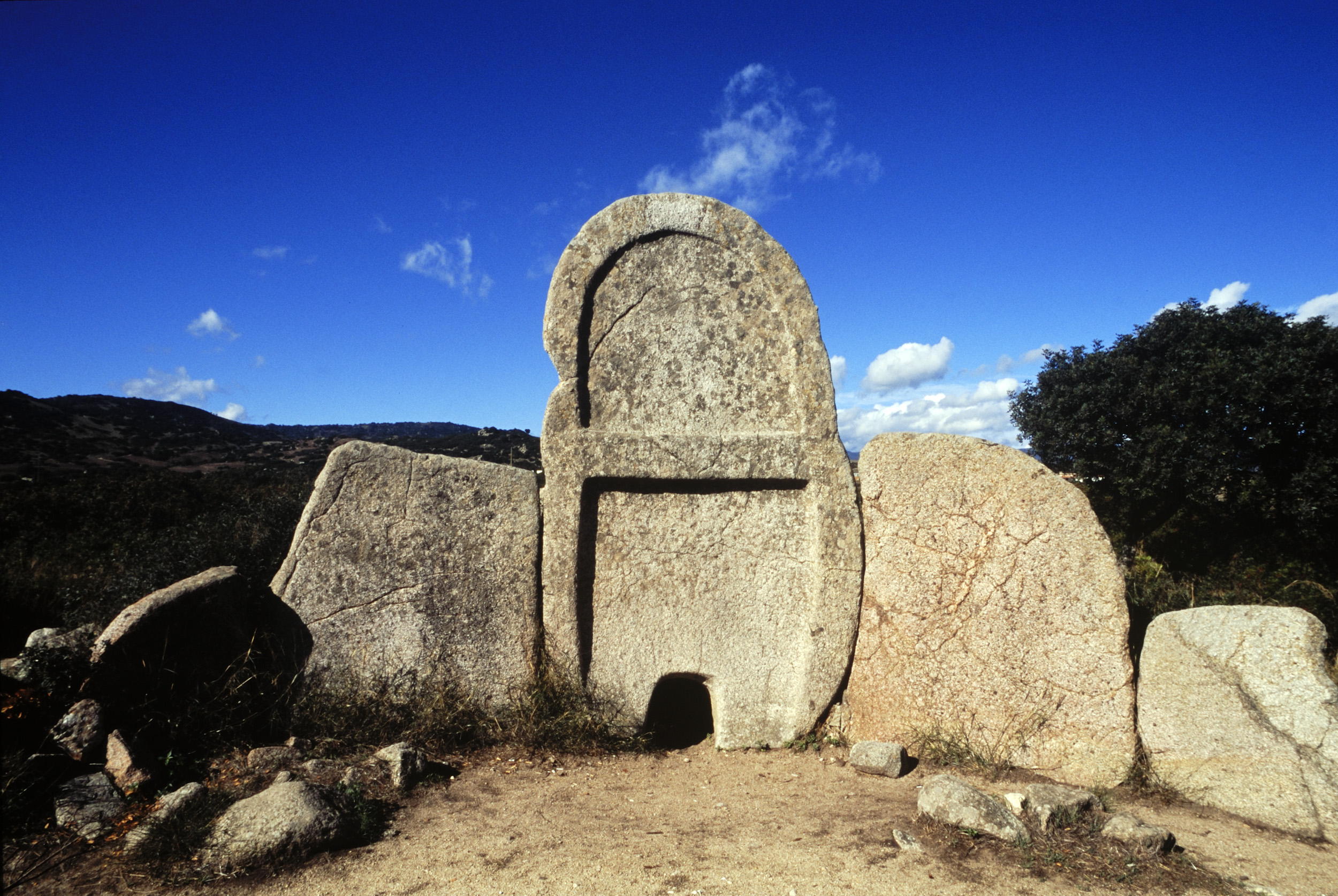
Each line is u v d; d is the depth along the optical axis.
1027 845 3.10
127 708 3.65
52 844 2.88
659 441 4.54
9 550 9.23
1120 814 3.38
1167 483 8.95
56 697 3.47
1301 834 3.45
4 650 5.70
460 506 4.49
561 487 4.50
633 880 2.87
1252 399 8.46
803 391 4.64
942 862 3.02
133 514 10.93
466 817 3.42
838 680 4.57
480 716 4.36
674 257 4.70
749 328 4.71
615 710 4.51
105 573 6.92
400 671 4.35
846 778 4.07
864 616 4.57
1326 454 8.38
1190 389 9.14
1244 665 3.90
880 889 2.81
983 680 4.26
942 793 3.40
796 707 4.59
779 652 4.64
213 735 3.79
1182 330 9.88
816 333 4.68
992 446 4.37
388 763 3.75
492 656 4.45
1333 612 6.47
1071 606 4.14
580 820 3.46
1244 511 8.61
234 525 6.41
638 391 4.64
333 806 3.14
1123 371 9.82
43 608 6.28
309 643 4.29
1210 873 3.01
